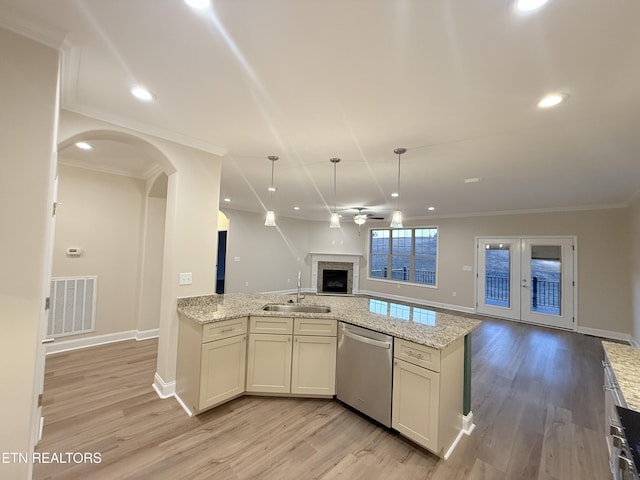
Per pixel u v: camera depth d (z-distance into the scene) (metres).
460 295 7.20
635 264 4.75
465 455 2.06
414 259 8.27
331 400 2.72
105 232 4.01
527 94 1.85
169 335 2.72
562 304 5.70
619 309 5.16
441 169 3.54
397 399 2.18
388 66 1.60
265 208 7.43
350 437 2.20
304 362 2.68
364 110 2.12
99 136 2.39
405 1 1.17
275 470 1.85
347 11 1.22
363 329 2.46
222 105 2.10
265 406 2.59
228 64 1.63
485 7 1.19
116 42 1.46
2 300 1.30
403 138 2.62
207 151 2.95
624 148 2.71
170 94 1.97
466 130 2.41
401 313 2.83
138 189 4.32
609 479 1.85
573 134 2.43
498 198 5.20
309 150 3.00
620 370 1.70
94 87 1.89
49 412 2.39
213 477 1.77
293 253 8.95
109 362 3.40
